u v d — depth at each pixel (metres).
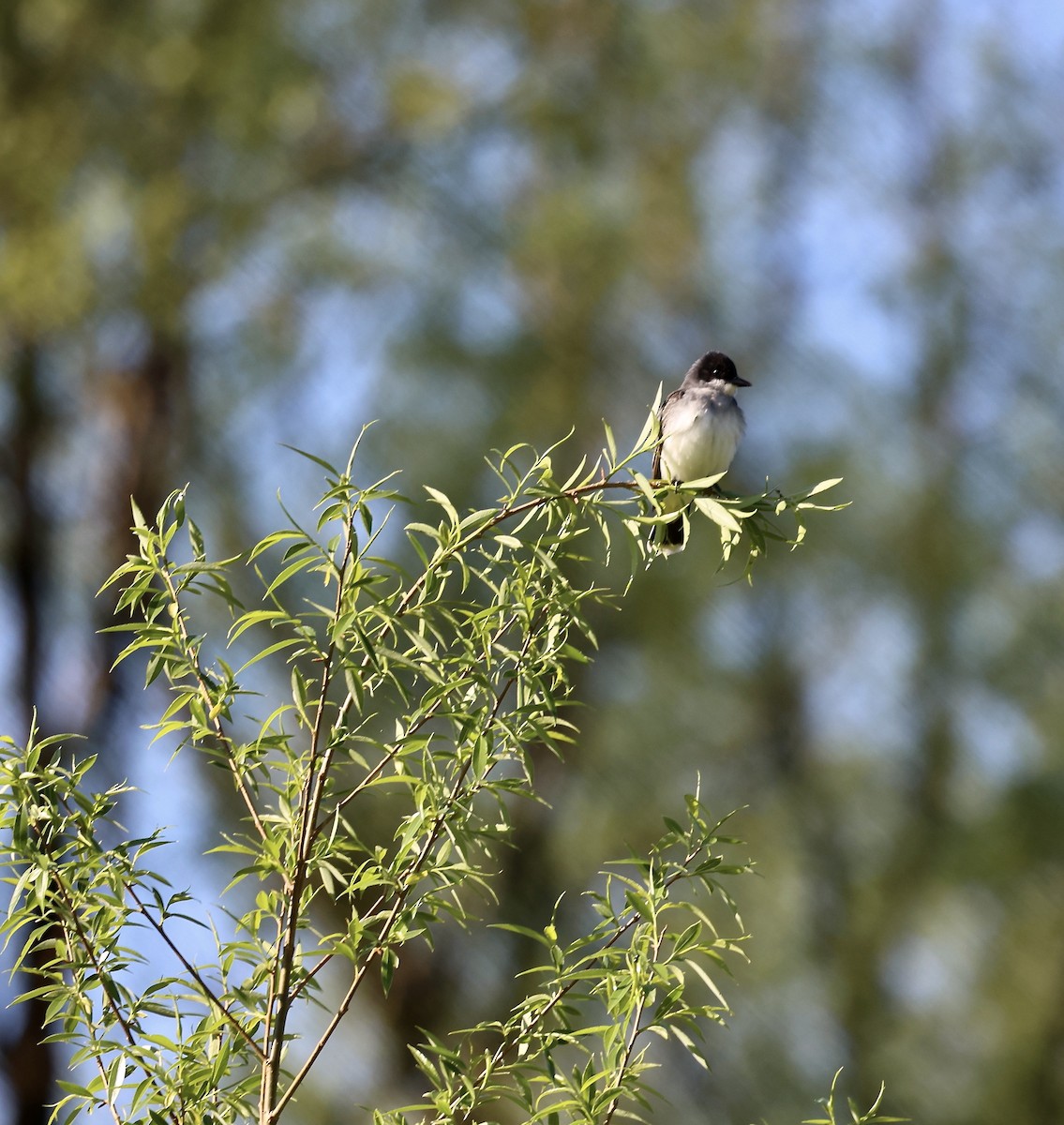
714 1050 12.02
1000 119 14.55
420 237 14.12
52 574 14.55
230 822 11.87
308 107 14.20
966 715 13.34
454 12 14.82
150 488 14.18
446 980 12.23
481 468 12.83
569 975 4.55
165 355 14.31
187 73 14.20
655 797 12.80
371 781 4.57
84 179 14.23
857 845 13.16
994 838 12.83
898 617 13.48
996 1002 12.71
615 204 14.01
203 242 14.27
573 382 13.45
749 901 12.68
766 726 13.27
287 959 4.39
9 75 14.44
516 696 4.79
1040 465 13.76
